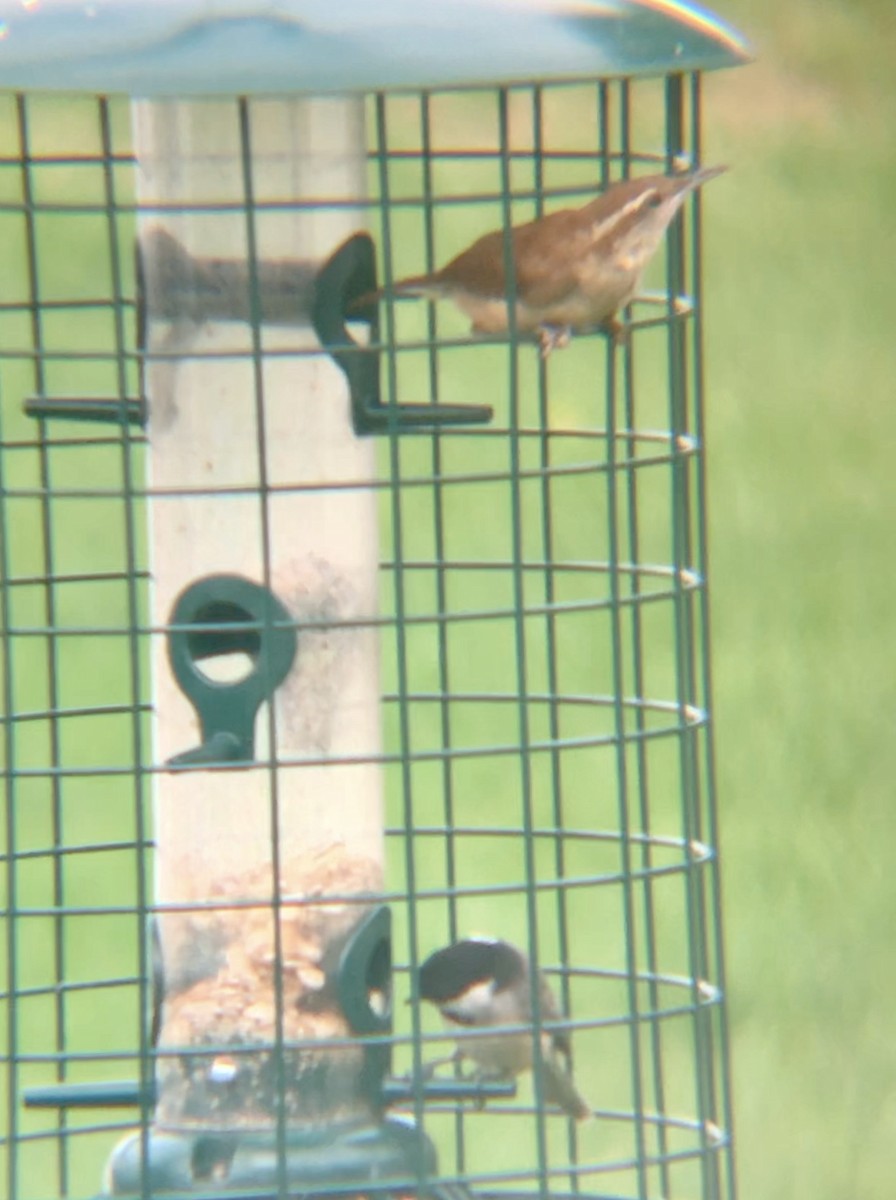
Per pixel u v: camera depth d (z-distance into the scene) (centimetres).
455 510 2059
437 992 924
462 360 2225
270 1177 867
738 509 2298
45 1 794
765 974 1672
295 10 786
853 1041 1600
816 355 2605
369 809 909
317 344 891
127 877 1727
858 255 2808
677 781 1831
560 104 2681
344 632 902
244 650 895
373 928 903
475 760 1798
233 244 888
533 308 884
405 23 788
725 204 2939
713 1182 905
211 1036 896
